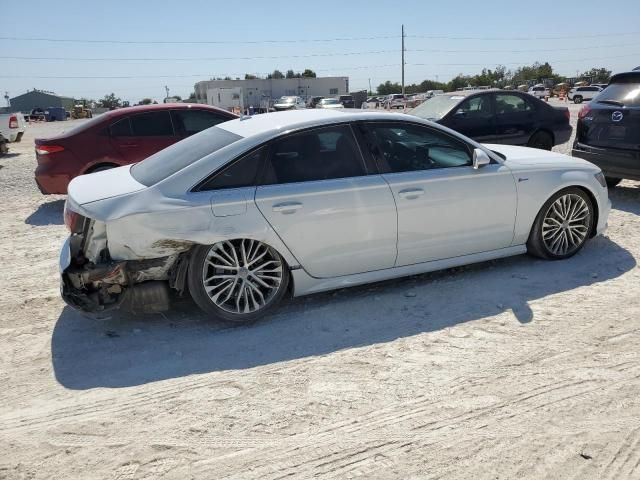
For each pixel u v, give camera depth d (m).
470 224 4.67
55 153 7.84
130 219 3.74
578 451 2.67
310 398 3.19
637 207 7.08
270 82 74.56
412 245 4.48
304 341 3.88
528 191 4.86
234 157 4.00
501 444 2.74
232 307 4.09
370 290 4.71
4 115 17.64
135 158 8.17
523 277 4.86
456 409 3.03
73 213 3.92
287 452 2.74
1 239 6.70
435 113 10.55
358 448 2.74
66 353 3.82
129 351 3.82
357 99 57.47
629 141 6.86
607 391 3.15
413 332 3.95
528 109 10.91
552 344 3.70
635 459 2.61
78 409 3.16
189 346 3.87
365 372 3.45
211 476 2.59
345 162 4.30
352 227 4.24
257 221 3.96
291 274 4.17
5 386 3.43
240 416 3.04
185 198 3.86
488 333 3.89
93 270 3.77
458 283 4.78
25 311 4.51
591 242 5.74
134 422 3.02
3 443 2.87
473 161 4.65
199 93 76.62
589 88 46.34
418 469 2.58
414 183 4.41
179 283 3.99
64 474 2.63
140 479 2.59
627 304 4.27
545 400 3.08
